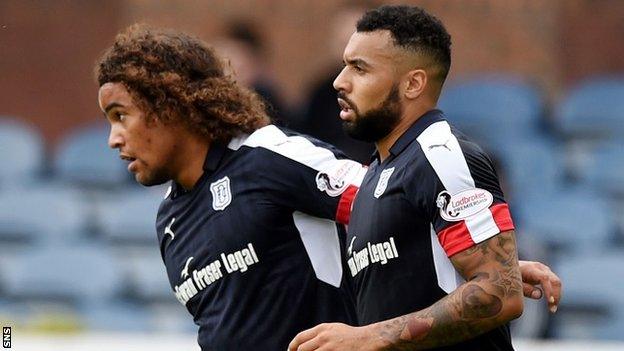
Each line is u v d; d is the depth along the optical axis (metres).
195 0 38.31
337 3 37.69
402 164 11.88
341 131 26.45
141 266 32.41
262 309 13.12
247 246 13.12
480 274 11.32
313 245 13.26
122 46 13.29
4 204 34.50
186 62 13.32
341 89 12.17
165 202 13.96
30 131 39.59
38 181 36.12
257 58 28.06
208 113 13.34
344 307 13.27
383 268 11.88
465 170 11.53
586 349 21.81
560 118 34.59
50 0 39.84
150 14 38.66
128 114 13.21
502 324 11.40
